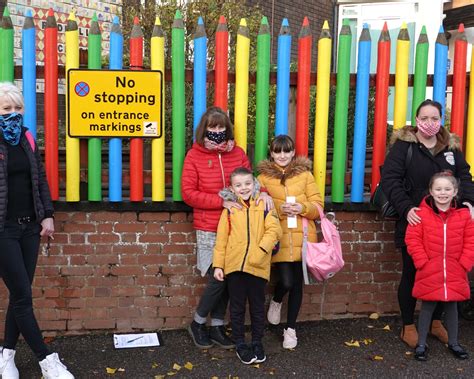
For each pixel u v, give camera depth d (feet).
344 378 11.58
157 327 13.80
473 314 14.58
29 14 12.75
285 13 32.35
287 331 12.96
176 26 12.94
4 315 13.16
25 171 10.72
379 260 14.42
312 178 12.95
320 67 13.52
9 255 10.54
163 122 13.10
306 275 12.45
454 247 11.96
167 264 13.58
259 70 13.35
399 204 12.28
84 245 13.32
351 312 14.56
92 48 12.78
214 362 12.28
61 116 17.81
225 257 12.15
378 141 13.91
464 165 12.78
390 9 35.04
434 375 11.71
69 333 13.55
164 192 13.35
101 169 13.73
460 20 37.78
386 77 13.73
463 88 13.91
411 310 13.12
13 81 12.84
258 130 13.60
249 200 12.18
